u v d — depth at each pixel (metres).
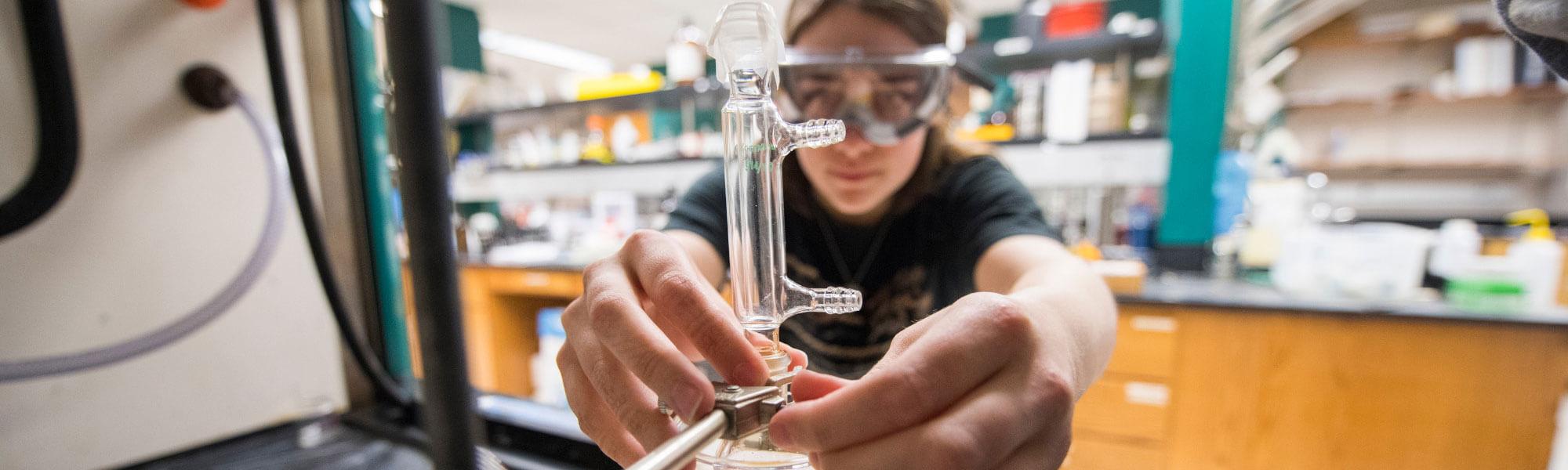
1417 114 2.39
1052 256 0.46
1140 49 1.60
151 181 0.48
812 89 0.52
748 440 0.25
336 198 0.61
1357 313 1.05
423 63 0.31
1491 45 2.09
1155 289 1.26
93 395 0.47
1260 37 1.83
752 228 0.28
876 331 0.40
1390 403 1.06
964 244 0.50
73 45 0.44
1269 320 1.10
